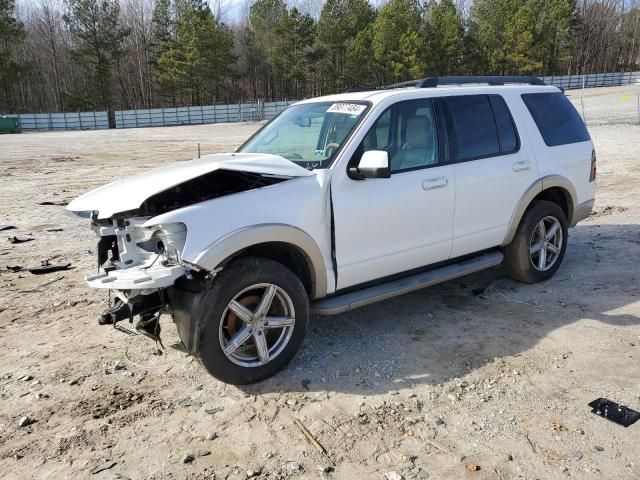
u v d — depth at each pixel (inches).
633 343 161.5
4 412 135.5
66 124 1980.8
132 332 147.6
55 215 385.1
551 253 220.7
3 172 639.8
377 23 2482.8
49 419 132.0
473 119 189.9
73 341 174.9
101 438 124.3
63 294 218.2
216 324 134.5
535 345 163.6
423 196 170.7
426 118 177.5
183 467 113.9
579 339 165.9
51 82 2876.5
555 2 2869.1
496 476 108.6
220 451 118.9
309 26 2546.8
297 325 149.3
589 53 3565.5
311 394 140.5
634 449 115.0
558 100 225.3
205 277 134.0
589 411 129.2
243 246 134.7
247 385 144.9
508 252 209.9
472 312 190.5
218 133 1365.7
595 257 246.2
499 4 2770.7
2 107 2349.9
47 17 2748.5
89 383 148.4
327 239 153.9
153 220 129.3
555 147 213.8
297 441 121.6
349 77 2583.7
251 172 141.1
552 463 111.7
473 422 126.6
